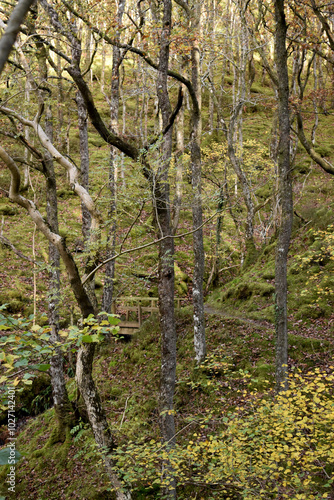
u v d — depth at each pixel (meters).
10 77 6.93
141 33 8.09
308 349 10.49
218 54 17.80
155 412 10.57
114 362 13.24
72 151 26.25
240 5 16.61
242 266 17.50
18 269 17.06
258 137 29.30
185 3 10.34
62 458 10.10
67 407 10.87
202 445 6.32
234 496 7.36
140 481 8.52
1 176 22.28
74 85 10.51
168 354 7.60
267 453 6.08
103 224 6.45
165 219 7.51
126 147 6.92
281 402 6.02
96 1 7.39
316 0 11.02
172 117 7.05
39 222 5.57
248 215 17.81
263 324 12.55
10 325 3.34
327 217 14.77
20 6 1.01
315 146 29.30
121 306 14.95
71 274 5.77
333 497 6.36
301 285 13.13
